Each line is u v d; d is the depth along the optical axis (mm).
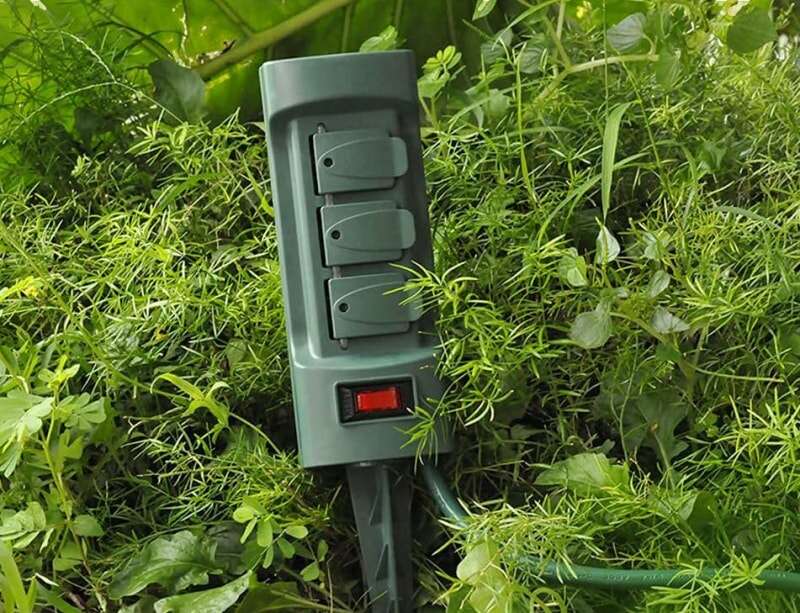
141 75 1149
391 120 770
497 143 927
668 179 885
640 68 986
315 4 1173
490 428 831
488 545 691
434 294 774
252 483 813
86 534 786
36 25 1087
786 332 808
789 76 1053
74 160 1062
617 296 779
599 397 843
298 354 759
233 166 998
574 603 732
